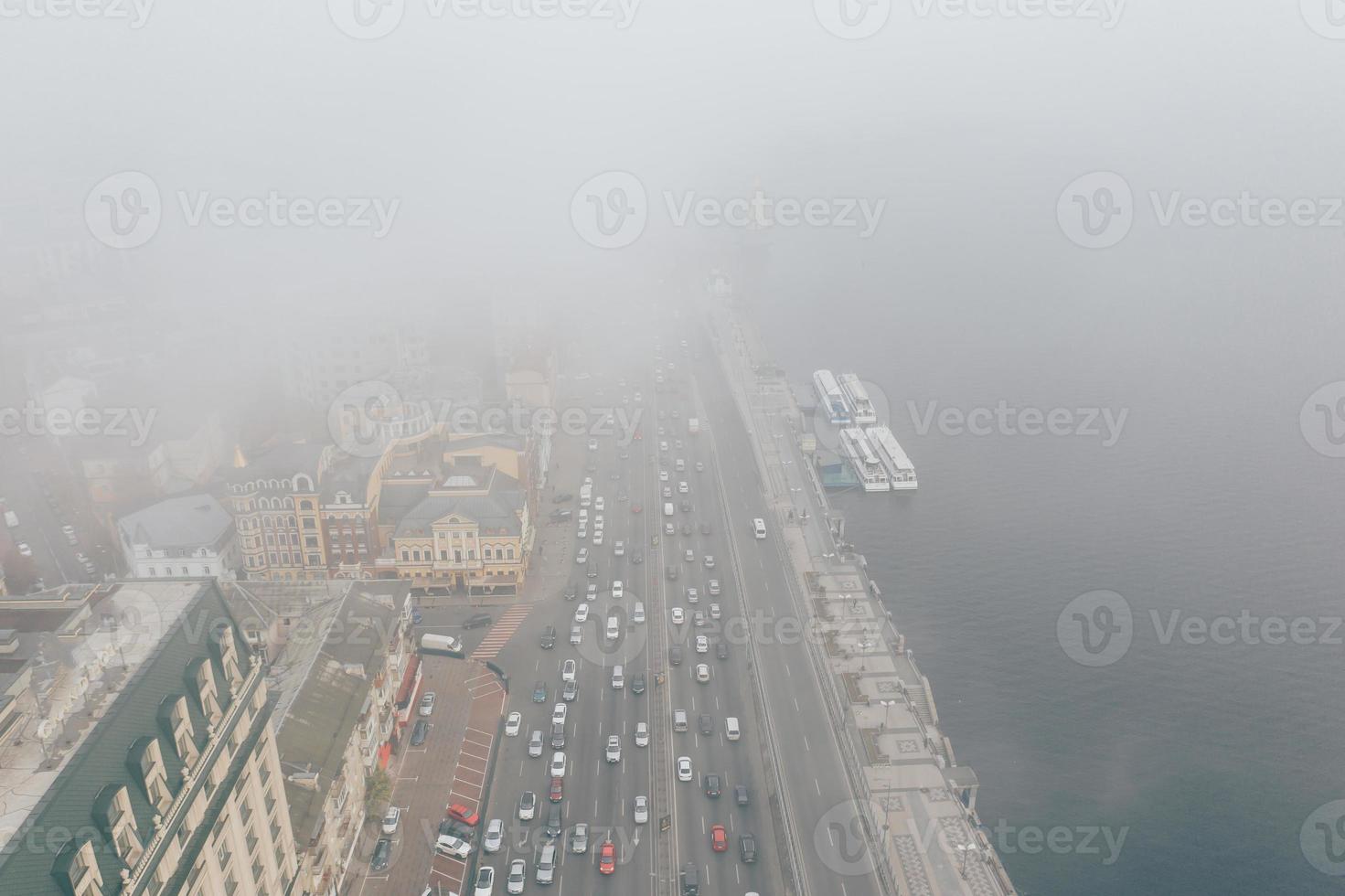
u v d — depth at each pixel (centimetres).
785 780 17462
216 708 10500
